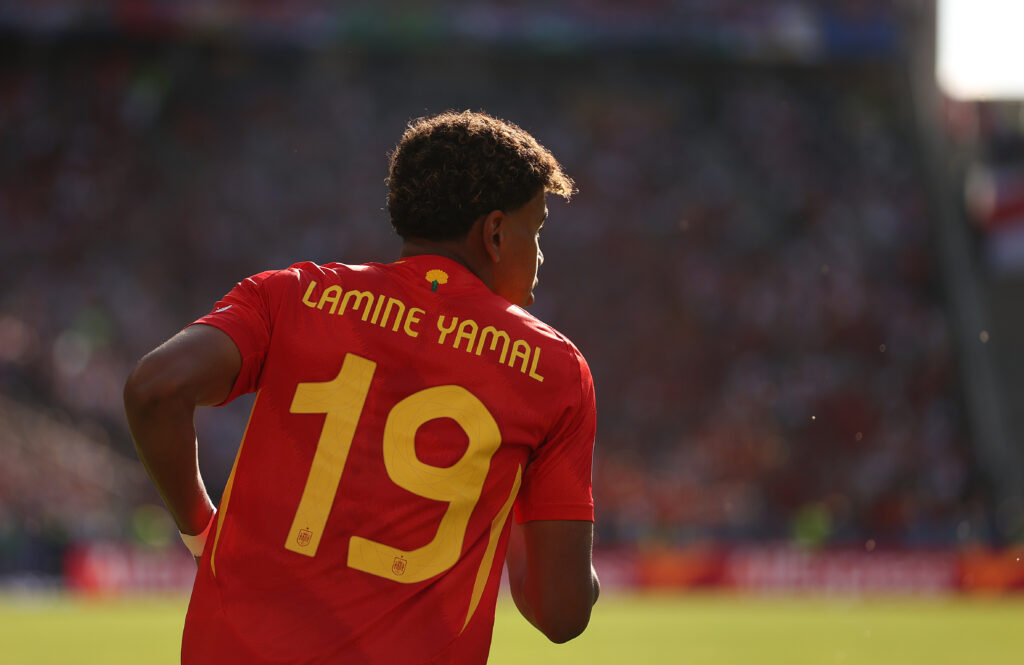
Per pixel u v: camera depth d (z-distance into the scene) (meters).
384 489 6.63
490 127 7.33
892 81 112.69
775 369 96.81
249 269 99.38
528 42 102.31
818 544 75.12
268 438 6.75
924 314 101.38
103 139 103.94
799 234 106.19
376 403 6.76
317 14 100.00
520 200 7.36
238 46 107.94
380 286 7.06
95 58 106.81
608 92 112.06
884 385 95.44
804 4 104.06
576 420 7.12
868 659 32.69
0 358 78.62
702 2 103.50
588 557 7.15
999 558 69.94
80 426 78.69
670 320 100.00
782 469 87.62
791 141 110.94
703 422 93.12
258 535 6.62
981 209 106.69
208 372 6.54
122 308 92.38
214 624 6.60
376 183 104.62
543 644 37.25
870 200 108.25
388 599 6.55
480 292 7.15
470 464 6.75
